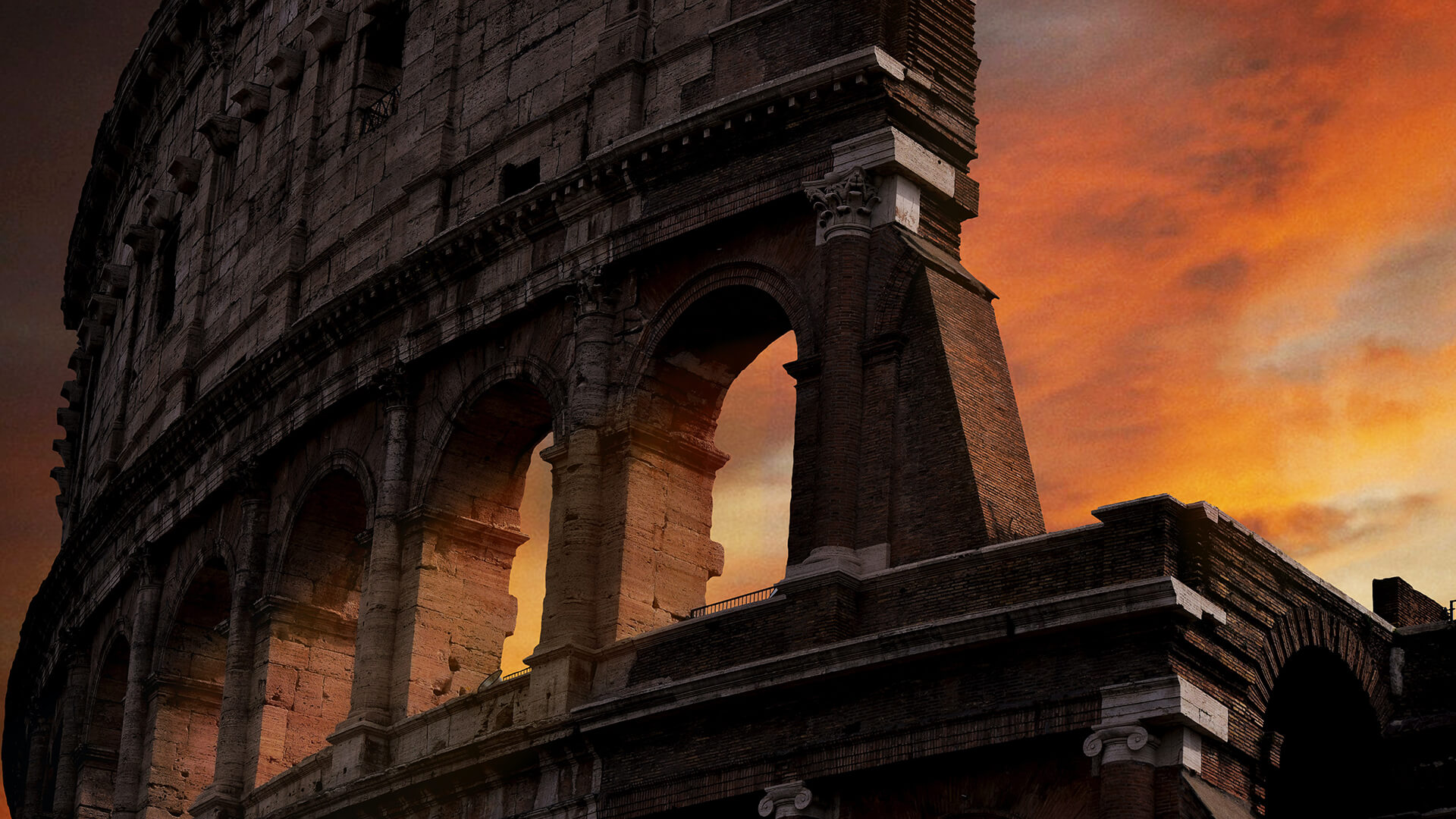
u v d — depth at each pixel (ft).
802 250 153.99
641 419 161.17
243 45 232.73
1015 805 128.16
